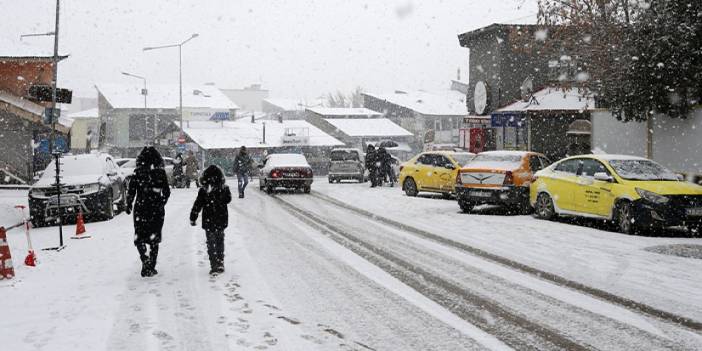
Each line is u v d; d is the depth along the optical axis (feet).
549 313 21.62
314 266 30.09
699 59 49.60
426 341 18.65
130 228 47.62
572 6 69.10
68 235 44.45
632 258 31.60
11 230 50.34
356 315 21.49
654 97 52.95
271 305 22.85
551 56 90.12
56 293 25.21
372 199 69.10
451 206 60.49
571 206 45.60
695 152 54.13
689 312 21.59
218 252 28.55
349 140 205.36
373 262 31.01
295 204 63.46
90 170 55.16
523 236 39.58
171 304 23.11
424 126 219.82
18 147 104.06
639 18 52.54
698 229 39.75
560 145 92.94
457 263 30.60
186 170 98.78
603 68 63.46
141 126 233.35
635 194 39.73
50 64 112.37
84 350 17.94
